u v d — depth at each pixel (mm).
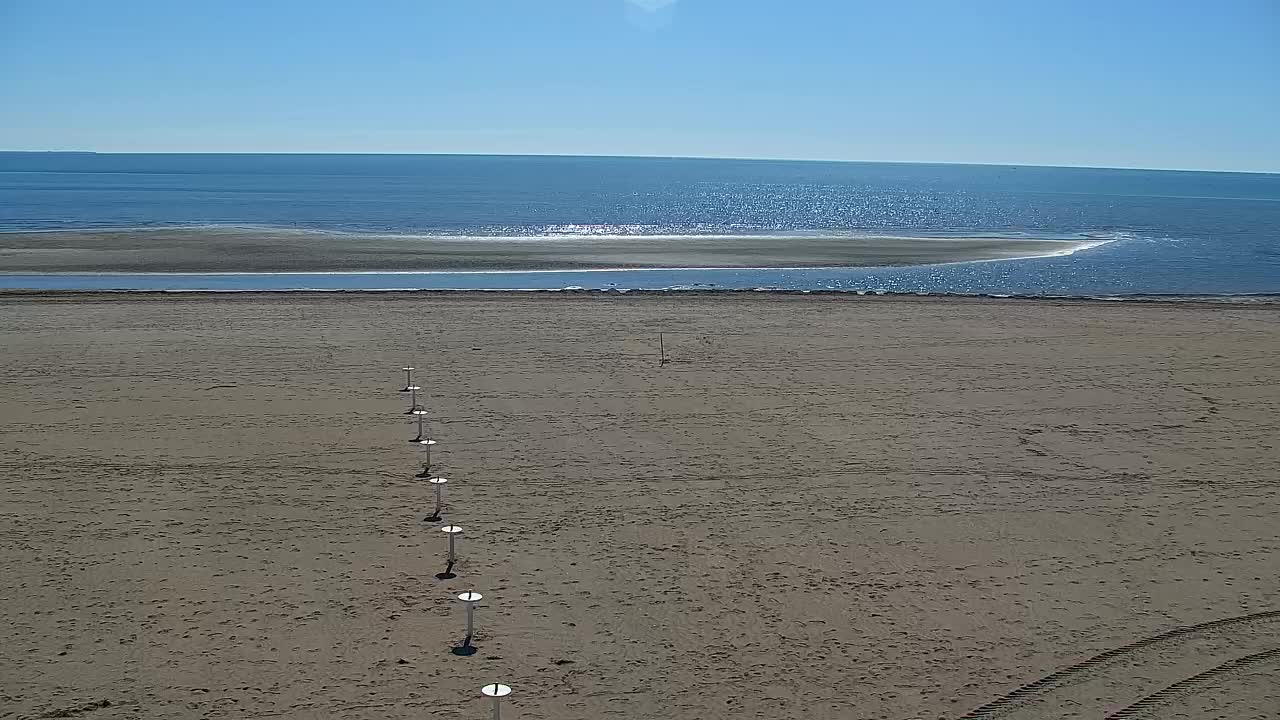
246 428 18219
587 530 13648
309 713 9133
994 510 14719
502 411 19734
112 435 17656
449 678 9781
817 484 15734
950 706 9477
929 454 17391
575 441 17797
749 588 11930
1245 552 13297
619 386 21984
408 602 11383
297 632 10641
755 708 9391
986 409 20562
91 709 9133
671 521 14047
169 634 10555
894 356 25594
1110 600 11781
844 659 10312
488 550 12906
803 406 20547
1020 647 10625
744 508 14609
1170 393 22172
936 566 12672
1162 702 9594
